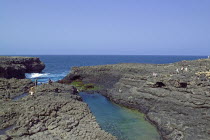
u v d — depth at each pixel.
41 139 21.03
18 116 26.47
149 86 37.91
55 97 35.16
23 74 77.31
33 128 23.45
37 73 90.94
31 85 47.34
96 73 62.44
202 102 27.50
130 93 41.28
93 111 35.78
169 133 25.77
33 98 33.84
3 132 22.67
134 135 25.88
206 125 24.45
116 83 51.81
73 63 165.38
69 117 27.42
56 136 22.30
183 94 30.91
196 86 30.27
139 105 36.69
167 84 34.62
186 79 33.12
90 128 25.34
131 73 54.22
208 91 28.08
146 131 27.25
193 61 57.41
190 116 27.20
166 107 31.55
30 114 26.19
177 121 27.22
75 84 59.62
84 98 45.50
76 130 24.28
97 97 46.81
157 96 34.75
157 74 42.81
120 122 30.44
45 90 39.19
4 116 25.88
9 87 43.28
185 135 24.14
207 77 33.25
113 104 40.91
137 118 32.41
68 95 38.38
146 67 58.12
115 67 61.50
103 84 57.09
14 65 75.25
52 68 117.81
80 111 30.09
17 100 33.19
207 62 52.41
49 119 26.03
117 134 26.00
